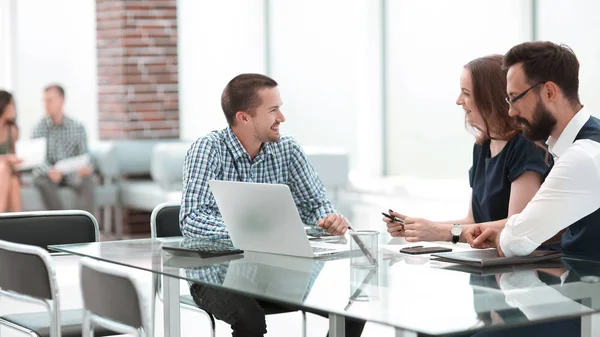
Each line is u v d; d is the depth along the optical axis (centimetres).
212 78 977
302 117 955
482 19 770
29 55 935
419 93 835
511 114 288
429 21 820
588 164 275
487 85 326
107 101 954
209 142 363
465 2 784
